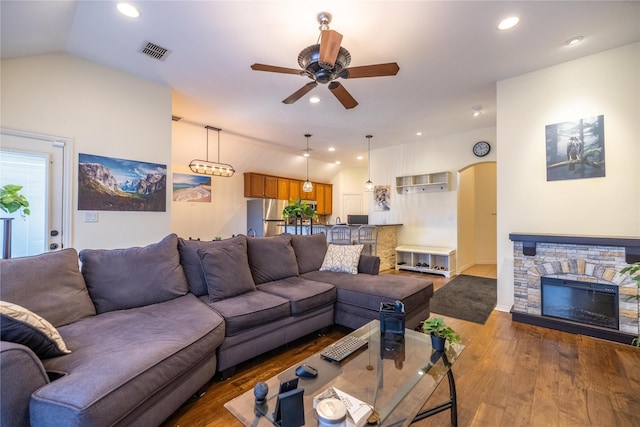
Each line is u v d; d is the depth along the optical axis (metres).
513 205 3.22
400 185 6.24
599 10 2.09
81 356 1.36
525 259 3.06
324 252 3.71
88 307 1.90
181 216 5.79
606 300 2.67
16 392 1.07
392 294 2.57
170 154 3.32
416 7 2.03
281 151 6.68
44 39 2.32
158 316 1.89
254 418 1.16
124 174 2.98
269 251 3.07
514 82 3.16
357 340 1.79
